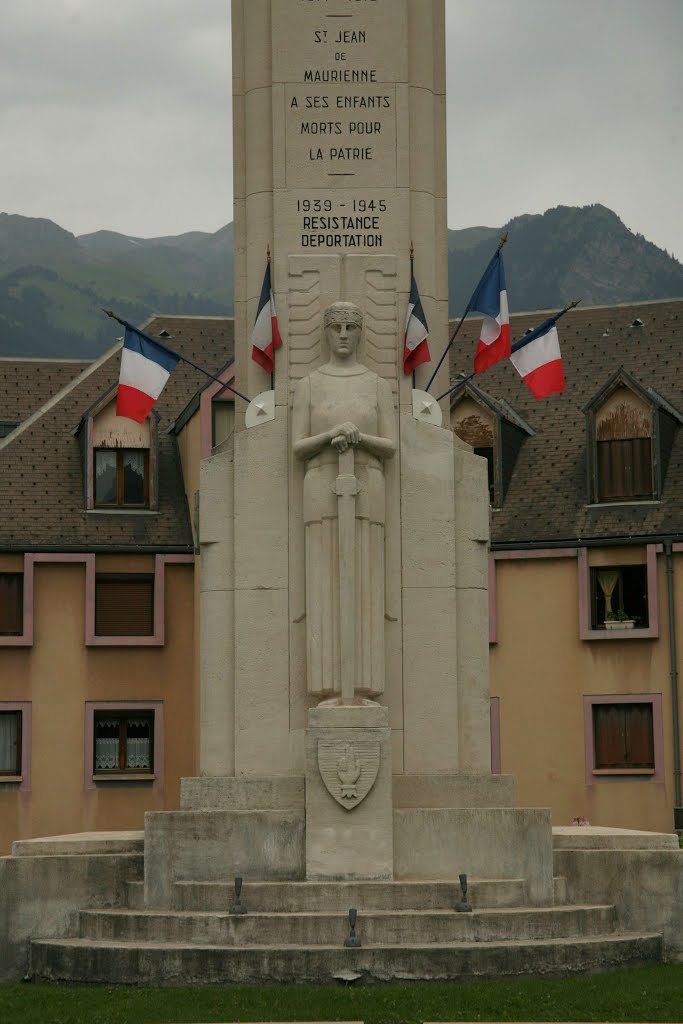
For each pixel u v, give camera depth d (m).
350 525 28.23
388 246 30.06
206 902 26.88
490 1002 23.75
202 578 29.41
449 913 25.88
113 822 50.28
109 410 52.59
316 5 30.42
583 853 27.72
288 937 25.69
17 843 27.95
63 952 25.97
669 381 53.31
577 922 26.50
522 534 50.47
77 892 27.52
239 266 30.75
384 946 25.19
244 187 30.83
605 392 50.97
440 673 28.92
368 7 30.44
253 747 28.73
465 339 56.44
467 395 52.12
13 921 27.30
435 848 27.44
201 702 29.28
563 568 49.94
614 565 49.69
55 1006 24.19
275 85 30.28
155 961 25.33
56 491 52.22
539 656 49.78
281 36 30.39
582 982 24.89
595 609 49.75
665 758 48.50
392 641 28.91
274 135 30.20
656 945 26.66
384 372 29.59
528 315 56.59
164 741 50.78
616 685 49.12
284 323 29.59
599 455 51.00
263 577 29.02
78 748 50.38
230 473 29.33
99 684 50.72
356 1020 23.02
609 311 55.94
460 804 28.30
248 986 24.92
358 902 26.50
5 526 51.12
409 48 30.58
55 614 50.78
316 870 27.12
